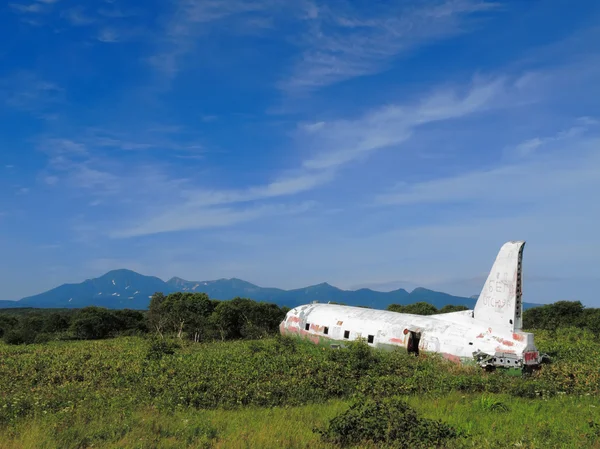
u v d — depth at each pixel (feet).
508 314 73.31
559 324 147.02
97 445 37.09
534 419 43.96
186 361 78.07
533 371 69.97
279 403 52.90
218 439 38.11
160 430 40.22
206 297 186.70
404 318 86.58
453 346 76.33
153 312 180.04
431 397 55.26
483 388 60.23
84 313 198.90
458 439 36.68
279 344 93.91
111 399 52.26
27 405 49.55
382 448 35.17
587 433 37.52
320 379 61.00
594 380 59.62
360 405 42.83
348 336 91.09
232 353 87.20
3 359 91.50
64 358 89.35
